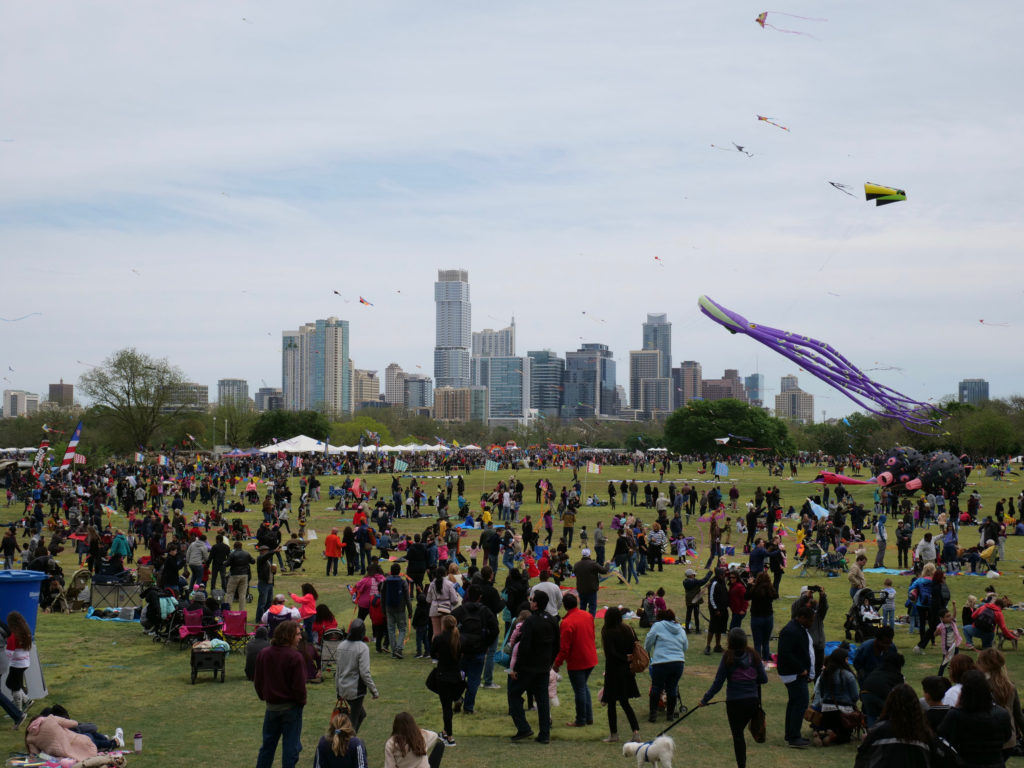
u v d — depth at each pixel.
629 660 13.38
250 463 100.81
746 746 13.44
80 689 16.50
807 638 13.43
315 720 14.57
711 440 145.25
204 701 15.75
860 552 22.33
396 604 19.30
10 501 66.50
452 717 14.18
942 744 8.67
